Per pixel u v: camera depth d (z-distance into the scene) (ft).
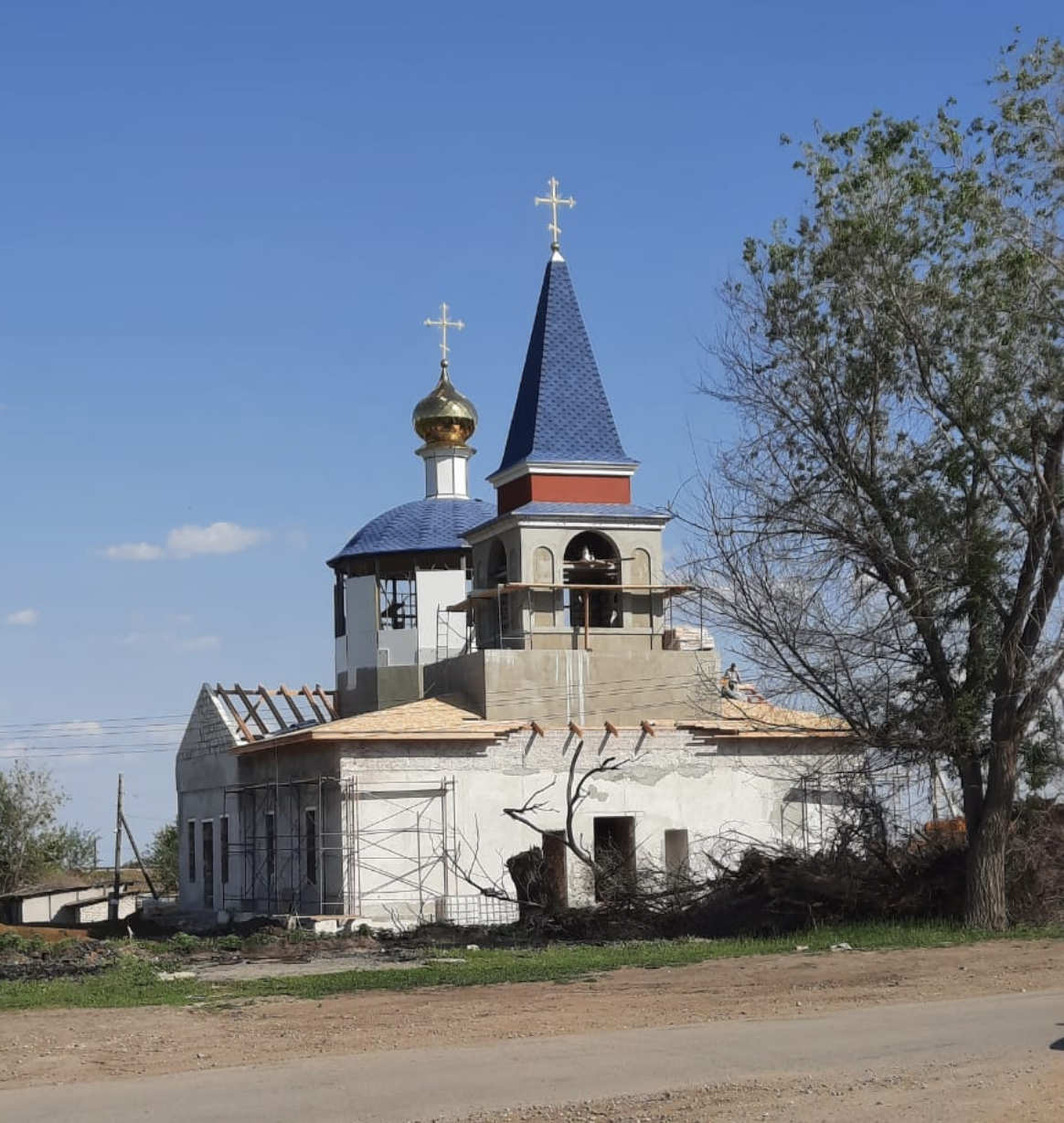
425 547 167.22
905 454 103.35
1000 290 99.04
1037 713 101.60
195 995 78.02
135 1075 51.75
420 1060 52.44
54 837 252.83
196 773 170.40
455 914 126.72
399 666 161.79
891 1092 44.04
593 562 140.36
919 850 109.29
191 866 172.76
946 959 83.46
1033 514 98.99
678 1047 53.52
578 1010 65.98
